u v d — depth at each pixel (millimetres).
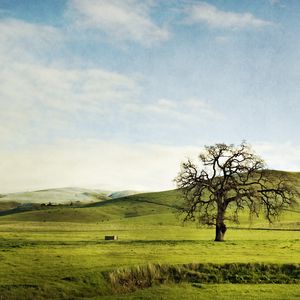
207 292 33000
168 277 39000
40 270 37281
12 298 31078
